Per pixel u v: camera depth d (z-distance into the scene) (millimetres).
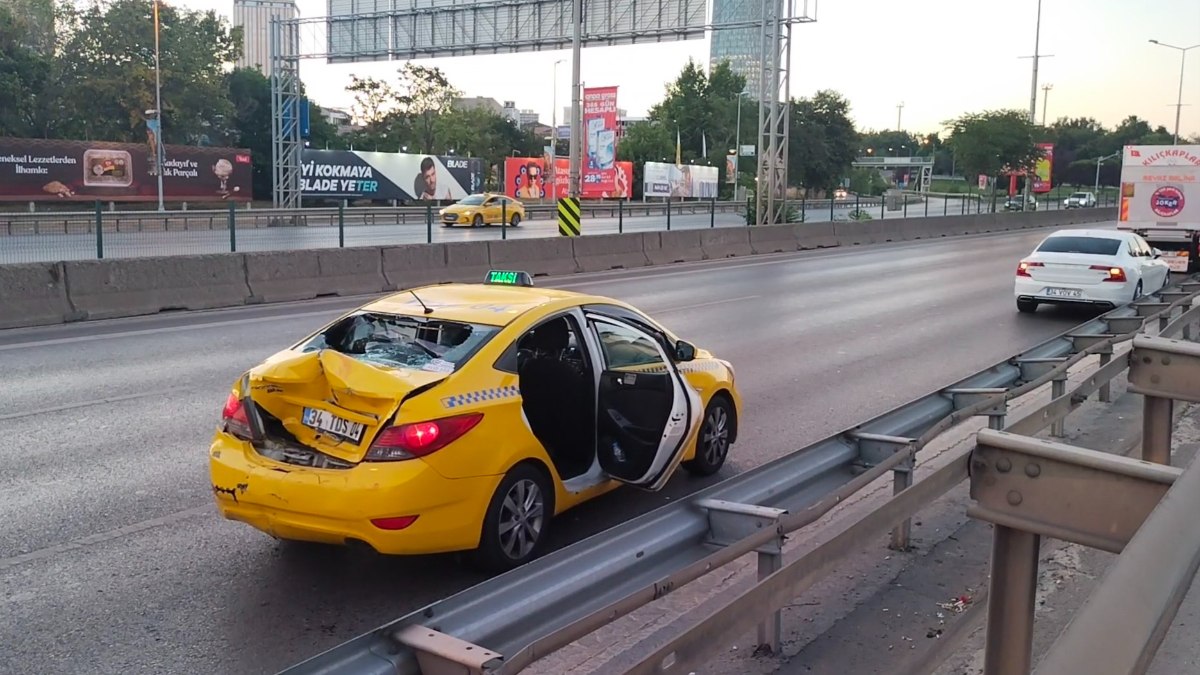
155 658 4547
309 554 5828
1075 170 137375
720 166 95375
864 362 12547
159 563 5637
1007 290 21516
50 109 61062
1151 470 2736
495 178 95125
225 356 12008
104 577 5426
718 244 30219
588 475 6160
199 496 6801
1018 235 45500
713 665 4461
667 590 3201
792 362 12477
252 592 5301
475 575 5566
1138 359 5258
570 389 6238
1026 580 3053
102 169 50312
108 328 14094
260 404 5371
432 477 5055
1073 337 9398
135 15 63312
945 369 12117
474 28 35438
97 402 9484
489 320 5848
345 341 5988
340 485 4996
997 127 58156
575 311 6289
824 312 17406
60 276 14797
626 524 3754
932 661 4027
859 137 90438
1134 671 1675
